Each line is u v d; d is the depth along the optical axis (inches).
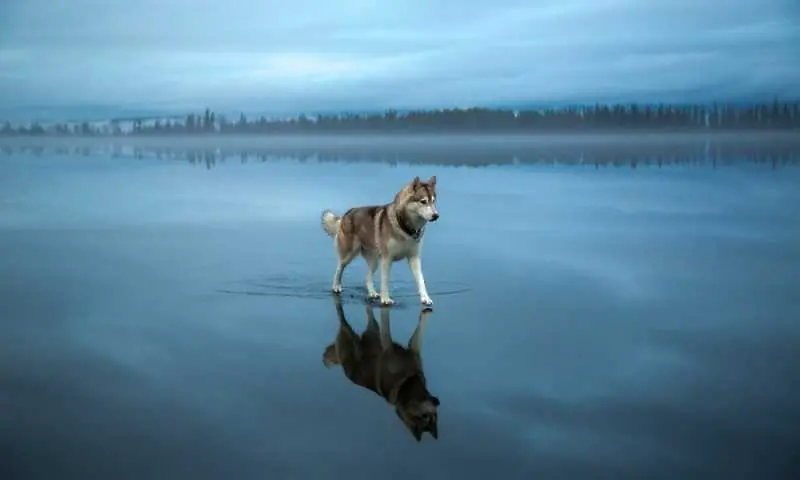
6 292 389.1
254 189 982.4
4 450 199.0
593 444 200.2
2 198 886.4
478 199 828.0
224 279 418.0
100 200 861.2
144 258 487.8
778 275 415.2
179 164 1710.1
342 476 183.6
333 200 820.6
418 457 193.8
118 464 190.5
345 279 416.5
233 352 284.2
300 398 236.5
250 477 183.2
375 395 238.5
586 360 270.5
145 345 294.5
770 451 195.0
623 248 508.1
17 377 256.7
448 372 259.4
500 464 189.5
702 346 285.9
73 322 328.2
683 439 203.0
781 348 282.4
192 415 223.0
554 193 888.3
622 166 1393.9
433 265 452.1
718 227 598.9
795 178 1042.7
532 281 404.8
